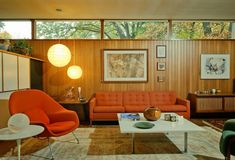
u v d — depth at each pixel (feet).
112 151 10.64
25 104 10.81
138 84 19.06
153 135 13.33
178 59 19.11
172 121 11.47
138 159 9.59
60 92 18.71
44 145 11.57
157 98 18.11
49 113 11.77
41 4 14.64
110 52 18.89
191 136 13.01
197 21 19.34
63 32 19.11
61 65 16.60
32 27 18.63
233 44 19.30
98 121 17.16
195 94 17.89
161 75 19.08
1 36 18.67
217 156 9.91
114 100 17.95
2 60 11.49
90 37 19.10
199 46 19.19
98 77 18.94
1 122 12.28
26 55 15.12
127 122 11.30
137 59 18.98
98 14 17.11
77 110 18.04
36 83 17.07
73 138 12.85
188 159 9.57
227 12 16.67
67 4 14.69
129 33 19.33
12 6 15.02
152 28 19.39
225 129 8.88
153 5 14.97
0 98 12.17
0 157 9.90
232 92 19.13
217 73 19.25
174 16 17.83
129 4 14.74
